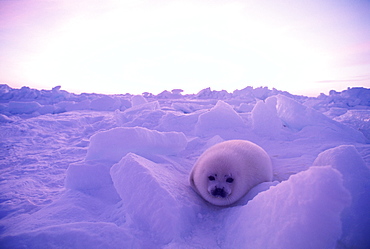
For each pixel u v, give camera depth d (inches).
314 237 48.6
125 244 61.6
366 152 150.8
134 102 438.3
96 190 113.3
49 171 157.1
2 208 103.6
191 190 103.0
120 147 132.1
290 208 54.1
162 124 258.4
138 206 78.4
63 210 90.0
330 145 179.6
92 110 569.6
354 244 58.0
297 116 248.5
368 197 64.4
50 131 307.7
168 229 67.9
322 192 49.4
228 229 70.4
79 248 58.2
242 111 476.7
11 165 173.9
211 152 110.4
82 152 204.2
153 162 120.5
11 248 55.5
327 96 760.3
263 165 105.6
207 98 1026.7
